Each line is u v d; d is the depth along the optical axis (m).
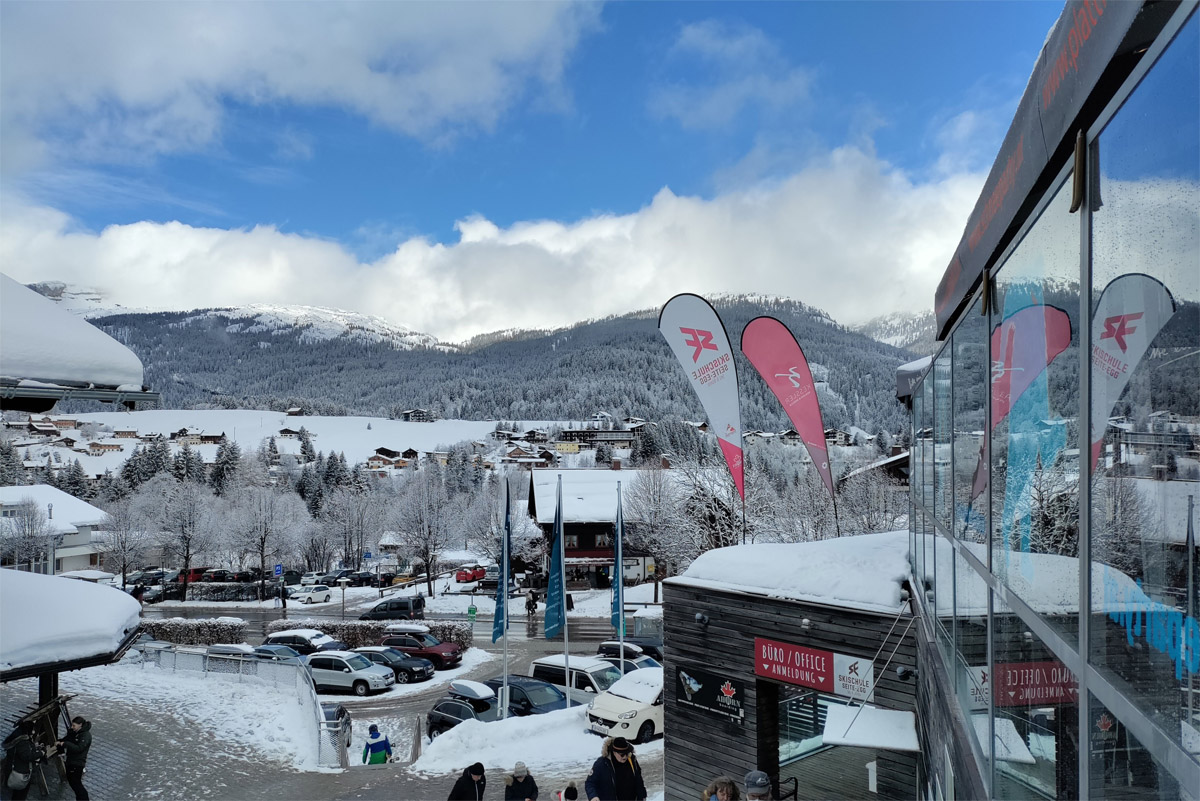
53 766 13.77
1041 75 2.36
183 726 17.41
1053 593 2.51
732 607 11.38
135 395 9.77
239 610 49.84
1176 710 1.53
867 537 14.02
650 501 46.88
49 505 60.69
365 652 28.33
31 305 9.69
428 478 80.19
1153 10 1.50
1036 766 2.82
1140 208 1.68
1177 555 1.50
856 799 10.38
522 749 16.39
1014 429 3.07
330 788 13.84
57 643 11.38
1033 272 2.71
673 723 12.23
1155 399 1.60
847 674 9.87
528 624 39.84
